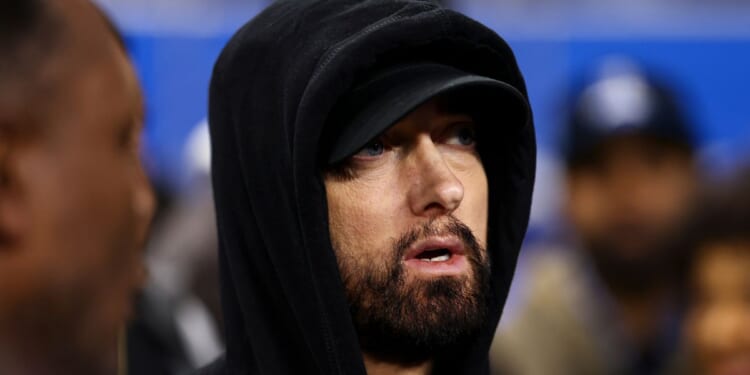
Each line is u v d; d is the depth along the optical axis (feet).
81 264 9.50
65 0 9.70
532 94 45.93
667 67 46.68
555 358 32.42
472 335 16.88
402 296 16.01
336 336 16.03
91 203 9.56
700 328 26.27
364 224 16.15
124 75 9.96
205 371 18.57
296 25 16.96
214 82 18.11
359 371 16.03
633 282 32.40
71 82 9.48
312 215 15.79
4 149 9.22
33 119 9.29
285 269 16.66
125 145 9.96
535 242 43.55
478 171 17.02
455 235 16.20
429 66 16.25
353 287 16.24
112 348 9.86
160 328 25.84
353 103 15.94
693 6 47.19
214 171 18.06
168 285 27.22
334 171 16.26
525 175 17.63
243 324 18.01
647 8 47.83
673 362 28.68
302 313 16.63
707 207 26.40
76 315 9.50
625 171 32.53
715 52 46.73
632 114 32.53
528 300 33.09
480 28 16.43
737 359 25.73
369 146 16.28
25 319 9.29
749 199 25.95
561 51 46.01
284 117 16.35
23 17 9.34
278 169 16.51
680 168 32.89
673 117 32.89
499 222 17.78
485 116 17.07
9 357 9.22
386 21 15.99
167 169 42.86
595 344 32.27
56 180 9.37
